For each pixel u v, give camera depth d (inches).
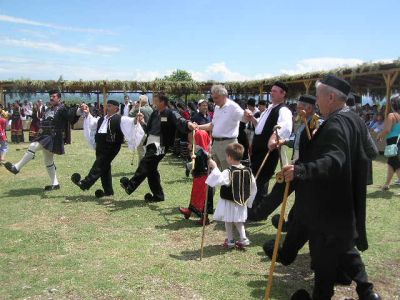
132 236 214.1
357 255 128.2
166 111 274.4
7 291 151.3
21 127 737.0
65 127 317.4
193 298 146.9
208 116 383.9
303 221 125.7
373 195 310.5
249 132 392.2
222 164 246.2
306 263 180.2
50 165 318.7
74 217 247.1
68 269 171.0
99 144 293.1
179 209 244.5
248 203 201.3
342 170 115.4
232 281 160.7
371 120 660.7
